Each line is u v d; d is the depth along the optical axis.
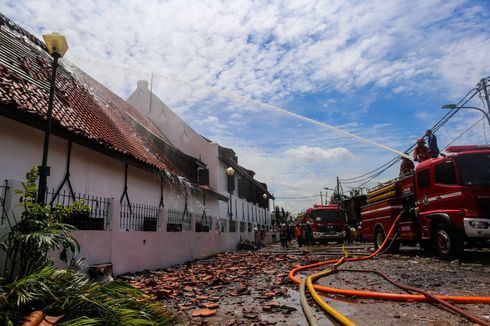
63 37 6.09
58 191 7.56
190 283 7.54
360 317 4.51
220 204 23.28
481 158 9.98
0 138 6.46
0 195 5.21
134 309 4.04
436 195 10.87
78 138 7.95
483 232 9.33
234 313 5.01
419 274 8.05
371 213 16.17
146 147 14.67
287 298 5.99
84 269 6.66
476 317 4.09
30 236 4.22
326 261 11.52
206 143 23.11
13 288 3.45
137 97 24.80
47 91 8.80
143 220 10.80
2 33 9.67
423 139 12.93
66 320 3.38
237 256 15.66
